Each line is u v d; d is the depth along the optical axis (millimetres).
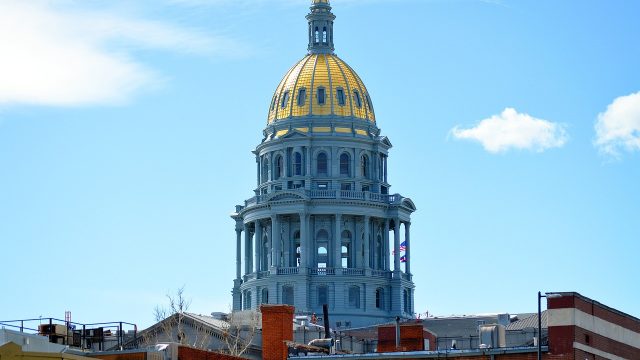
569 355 130375
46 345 112438
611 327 136375
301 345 149500
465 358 133500
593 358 133125
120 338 135000
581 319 132000
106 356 110250
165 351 112000
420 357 134500
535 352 131625
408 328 173500
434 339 188375
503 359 132375
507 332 195375
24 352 98062
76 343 127125
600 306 134875
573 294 131125
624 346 138375
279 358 140250
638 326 141375
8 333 110000
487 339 152750
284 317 141125
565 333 130875
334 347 180625
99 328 133625
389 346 172750
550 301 131750
